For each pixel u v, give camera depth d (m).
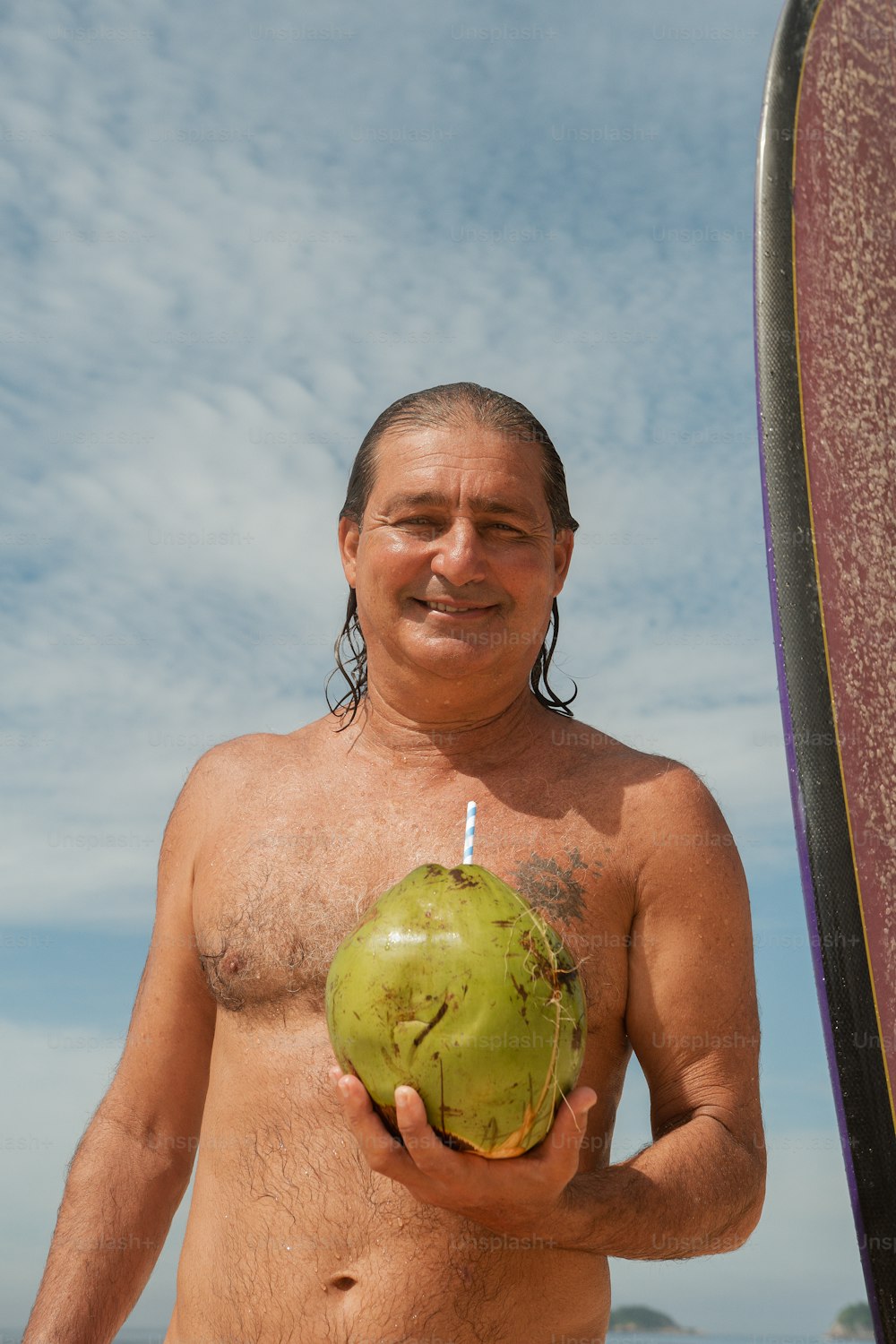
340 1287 2.45
